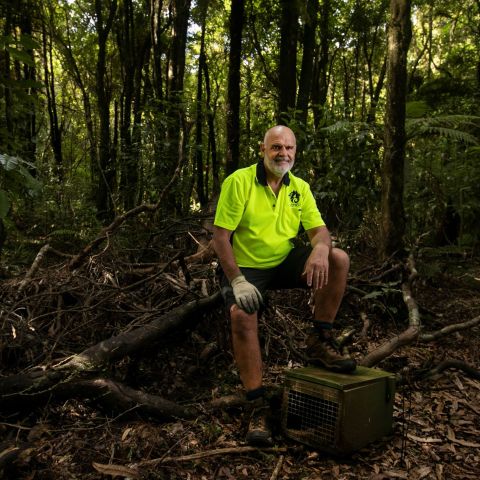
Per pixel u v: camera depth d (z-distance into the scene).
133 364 2.58
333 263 2.37
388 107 3.76
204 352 2.88
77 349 2.77
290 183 2.49
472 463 2.08
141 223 4.57
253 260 2.44
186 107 6.83
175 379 2.70
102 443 2.09
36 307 2.94
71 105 13.77
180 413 2.29
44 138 9.59
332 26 11.09
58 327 2.79
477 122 6.19
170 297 3.23
